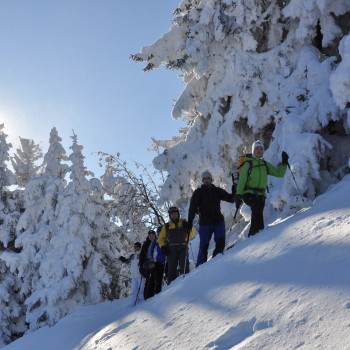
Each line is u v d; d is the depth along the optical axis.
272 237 3.95
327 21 7.91
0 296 20.78
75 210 17.69
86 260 17.48
